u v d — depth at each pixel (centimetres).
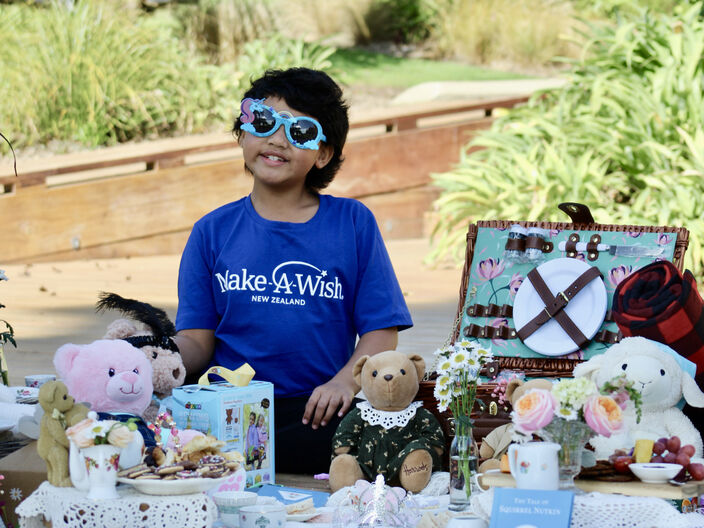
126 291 802
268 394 335
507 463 270
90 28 1222
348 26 1712
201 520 252
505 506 246
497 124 954
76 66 1189
